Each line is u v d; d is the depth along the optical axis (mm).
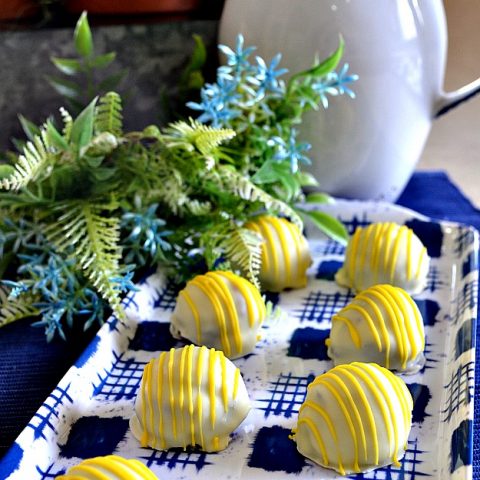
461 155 633
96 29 511
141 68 522
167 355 376
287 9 465
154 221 439
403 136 495
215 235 446
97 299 430
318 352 415
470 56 650
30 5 523
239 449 369
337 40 464
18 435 370
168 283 464
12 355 425
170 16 527
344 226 499
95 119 448
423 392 389
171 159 454
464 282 443
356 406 355
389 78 471
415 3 469
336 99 475
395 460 358
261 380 402
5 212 445
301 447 364
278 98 466
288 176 459
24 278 465
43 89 523
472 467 352
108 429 379
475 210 537
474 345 395
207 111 441
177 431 365
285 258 449
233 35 485
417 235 484
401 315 395
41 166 422
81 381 390
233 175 444
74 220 429
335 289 457
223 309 409
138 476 337
